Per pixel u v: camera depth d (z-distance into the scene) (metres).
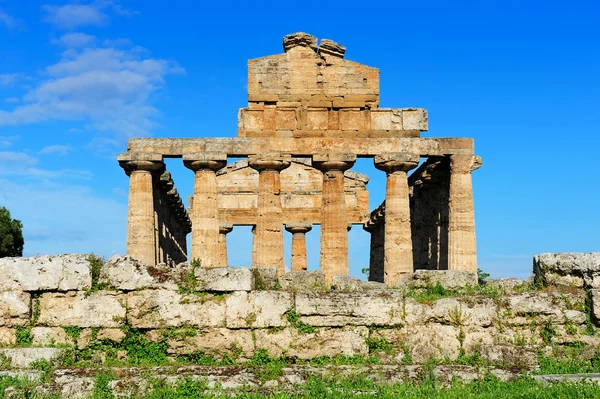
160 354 20.84
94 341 20.80
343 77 48.81
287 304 21.19
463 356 21.12
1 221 84.31
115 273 21.23
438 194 54.44
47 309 20.95
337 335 21.12
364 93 48.62
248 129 48.16
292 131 48.09
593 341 21.17
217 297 21.14
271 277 22.61
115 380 18.75
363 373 19.59
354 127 48.22
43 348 20.00
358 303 21.31
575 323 21.48
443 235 51.53
